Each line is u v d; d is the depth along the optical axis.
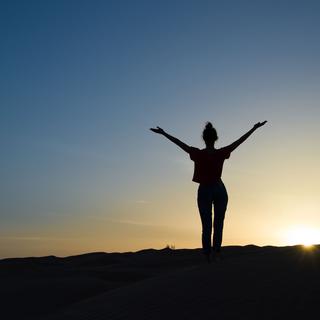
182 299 7.69
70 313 8.89
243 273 8.21
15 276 15.99
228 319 6.82
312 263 8.34
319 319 6.52
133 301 8.23
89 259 20.12
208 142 8.80
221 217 8.91
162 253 20.08
